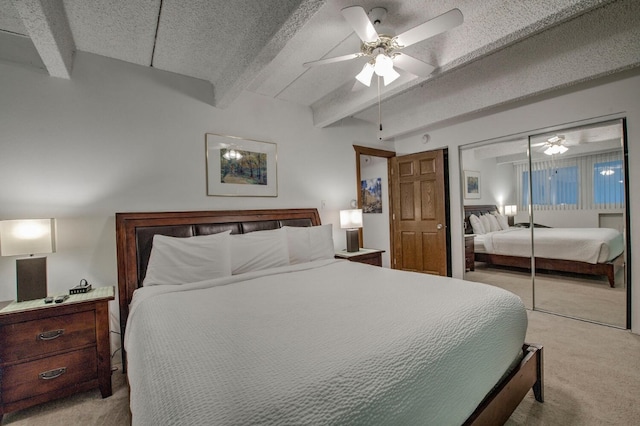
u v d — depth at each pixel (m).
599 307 2.88
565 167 3.07
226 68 2.60
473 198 3.93
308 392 0.77
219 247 2.35
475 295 1.57
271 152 3.36
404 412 0.87
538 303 3.34
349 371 0.87
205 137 2.90
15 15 1.90
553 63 2.61
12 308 1.72
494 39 1.99
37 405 1.81
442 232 4.19
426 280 1.96
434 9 1.97
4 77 2.06
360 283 1.96
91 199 2.34
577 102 2.89
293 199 3.54
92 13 1.90
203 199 2.88
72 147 2.28
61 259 2.21
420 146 4.47
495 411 1.29
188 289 1.96
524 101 3.30
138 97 2.56
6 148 2.05
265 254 2.59
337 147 4.03
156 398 0.82
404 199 4.69
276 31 1.80
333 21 2.02
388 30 2.09
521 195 3.45
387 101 3.65
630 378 1.90
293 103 3.56
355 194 4.21
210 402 0.74
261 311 1.45
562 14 1.73
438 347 1.08
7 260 2.04
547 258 3.27
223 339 1.11
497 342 1.35
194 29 2.10
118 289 2.31
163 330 1.23
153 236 2.38
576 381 1.88
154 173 2.62
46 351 1.76
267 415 0.70
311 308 1.47
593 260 2.91
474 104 3.21
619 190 2.70
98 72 2.39
